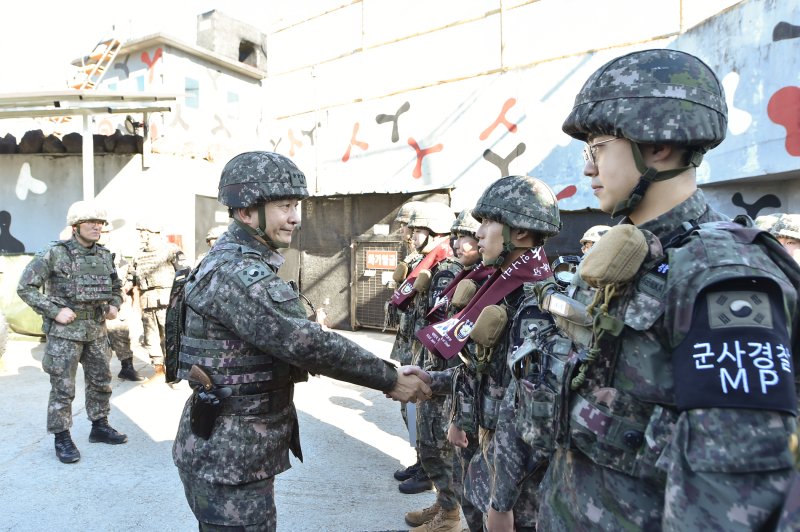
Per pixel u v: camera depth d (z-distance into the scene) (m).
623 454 1.05
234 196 2.00
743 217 1.07
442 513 2.85
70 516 3.20
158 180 8.86
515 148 7.55
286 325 1.81
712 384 0.86
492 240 2.04
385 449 4.24
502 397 1.85
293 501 3.38
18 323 8.44
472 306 2.03
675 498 0.86
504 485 1.60
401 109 8.80
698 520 0.83
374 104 9.17
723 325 0.89
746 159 5.17
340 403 5.43
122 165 8.98
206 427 1.88
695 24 5.94
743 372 0.84
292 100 10.43
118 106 7.57
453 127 8.21
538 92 7.34
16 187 9.37
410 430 3.37
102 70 10.84
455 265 3.20
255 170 2.00
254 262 1.92
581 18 6.95
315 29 9.99
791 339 0.99
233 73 11.97
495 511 1.63
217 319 1.90
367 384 1.99
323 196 9.55
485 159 7.88
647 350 1.01
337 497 3.44
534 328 1.60
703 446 0.85
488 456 1.87
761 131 5.01
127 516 3.21
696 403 0.87
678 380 0.91
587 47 6.92
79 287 4.14
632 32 6.54
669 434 0.98
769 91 4.93
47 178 9.27
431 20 8.41
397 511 3.26
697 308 0.92
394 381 2.04
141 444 4.34
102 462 3.99
